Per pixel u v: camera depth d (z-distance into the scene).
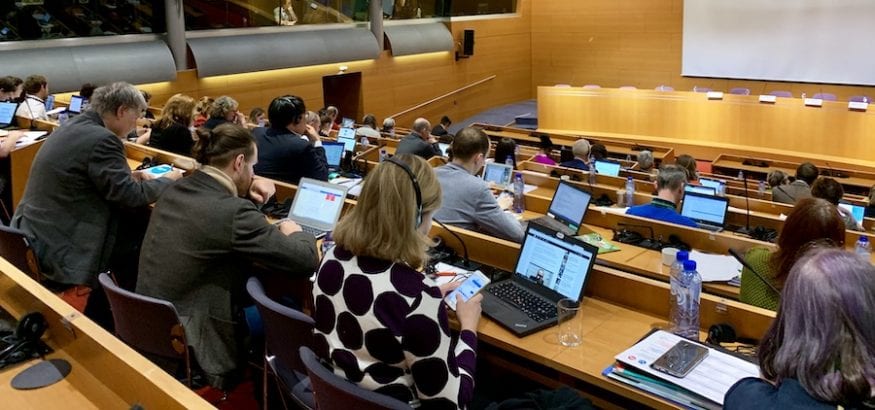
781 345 1.38
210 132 2.54
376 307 1.69
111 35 9.29
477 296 2.22
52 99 7.34
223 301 2.44
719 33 13.09
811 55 12.20
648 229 4.13
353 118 12.84
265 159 4.09
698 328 2.39
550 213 4.48
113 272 3.32
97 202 3.12
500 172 5.30
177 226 2.44
